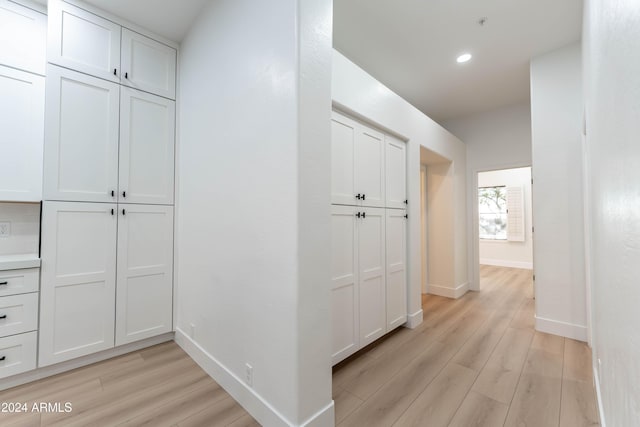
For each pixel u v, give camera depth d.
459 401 1.74
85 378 1.95
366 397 1.78
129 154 2.32
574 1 2.22
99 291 2.16
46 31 2.11
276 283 1.46
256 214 1.61
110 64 2.23
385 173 2.72
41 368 1.94
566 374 2.04
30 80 2.05
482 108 4.30
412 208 3.06
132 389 1.83
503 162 4.24
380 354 2.36
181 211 2.50
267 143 1.54
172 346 2.44
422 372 2.08
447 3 2.26
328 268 1.52
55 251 1.99
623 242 0.78
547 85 2.89
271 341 1.48
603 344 1.30
